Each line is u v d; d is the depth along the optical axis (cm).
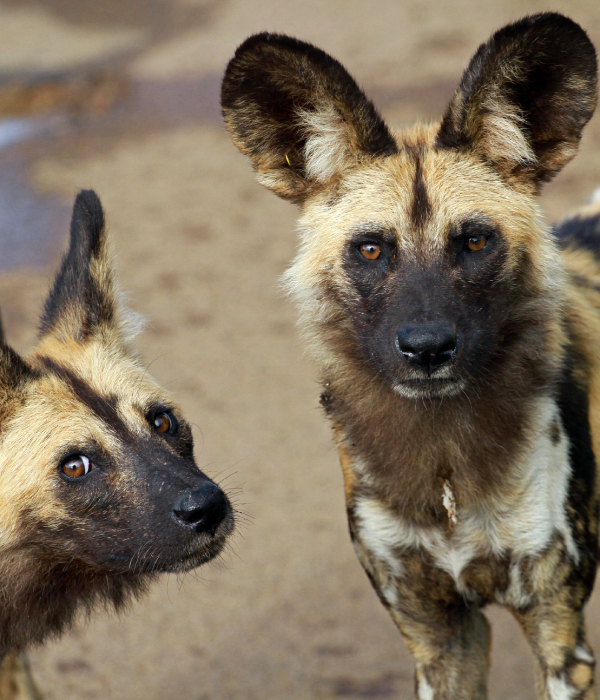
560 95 627
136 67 3203
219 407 1369
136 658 934
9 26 3806
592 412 700
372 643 952
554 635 661
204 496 623
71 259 748
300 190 670
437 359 587
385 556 678
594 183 1902
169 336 1580
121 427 655
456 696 695
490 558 659
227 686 894
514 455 642
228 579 1052
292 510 1155
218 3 3869
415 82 2583
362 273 632
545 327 650
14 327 1566
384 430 654
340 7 3478
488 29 2925
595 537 680
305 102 648
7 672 795
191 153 2492
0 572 658
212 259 1878
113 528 633
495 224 618
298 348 1534
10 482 636
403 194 626
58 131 2712
